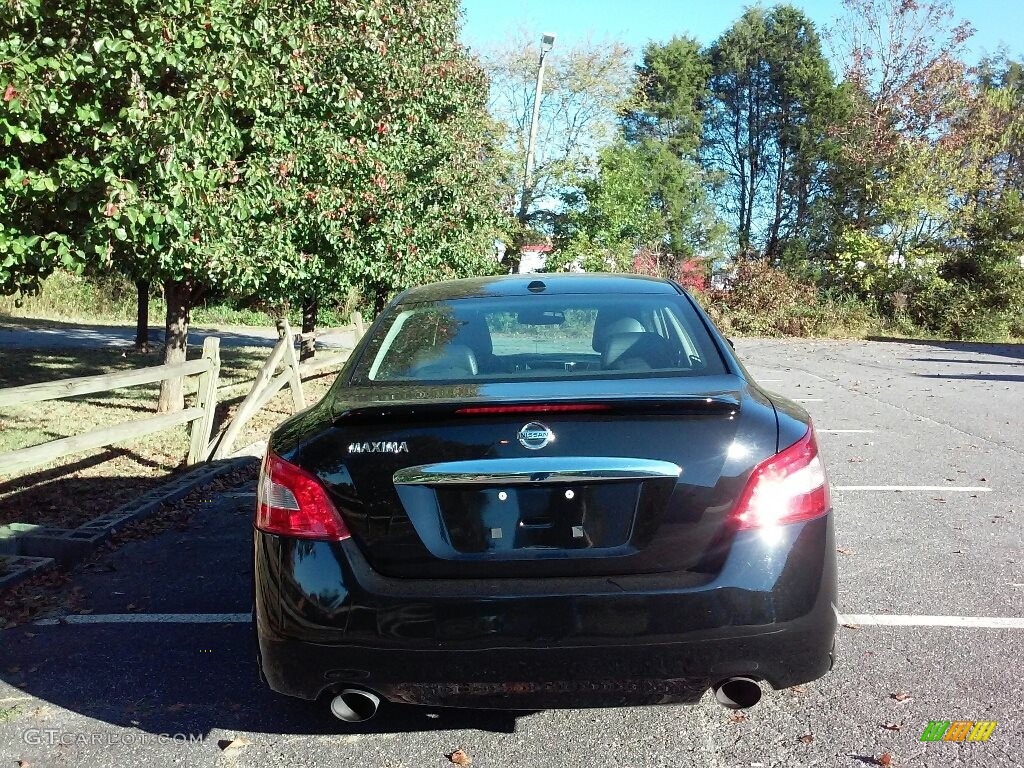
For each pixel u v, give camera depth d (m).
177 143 5.99
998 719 3.30
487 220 17.92
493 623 2.65
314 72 8.20
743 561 2.69
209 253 7.76
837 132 42.06
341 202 9.52
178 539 5.89
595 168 35.88
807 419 3.05
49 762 3.11
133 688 3.70
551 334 3.54
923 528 6.00
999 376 16.67
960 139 36.66
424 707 3.48
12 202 6.03
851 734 3.21
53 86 5.52
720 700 2.85
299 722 3.38
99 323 31.09
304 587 2.73
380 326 3.80
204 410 7.92
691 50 62.94
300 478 2.81
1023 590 4.73
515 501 2.73
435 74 13.12
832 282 36.31
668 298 3.83
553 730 3.28
